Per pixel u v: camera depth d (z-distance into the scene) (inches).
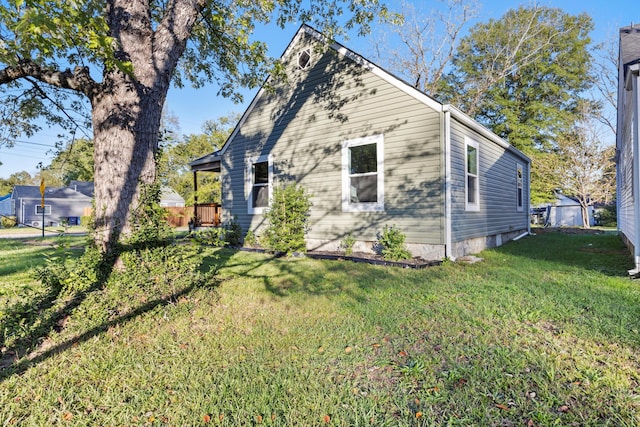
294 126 349.4
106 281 147.2
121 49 160.6
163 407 79.4
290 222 316.2
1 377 93.4
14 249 366.0
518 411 74.1
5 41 120.9
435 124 258.7
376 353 104.0
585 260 264.8
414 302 153.3
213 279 189.6
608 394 78.9
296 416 74.5
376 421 72.3
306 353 105.3
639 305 139.9
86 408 79.9
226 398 81.5
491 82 837.8
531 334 114.0
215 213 481.7
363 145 299.9
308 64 338.6
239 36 235.3
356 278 206.7
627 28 289.3
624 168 377.1
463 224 287.3
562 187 793.6
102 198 156.8
